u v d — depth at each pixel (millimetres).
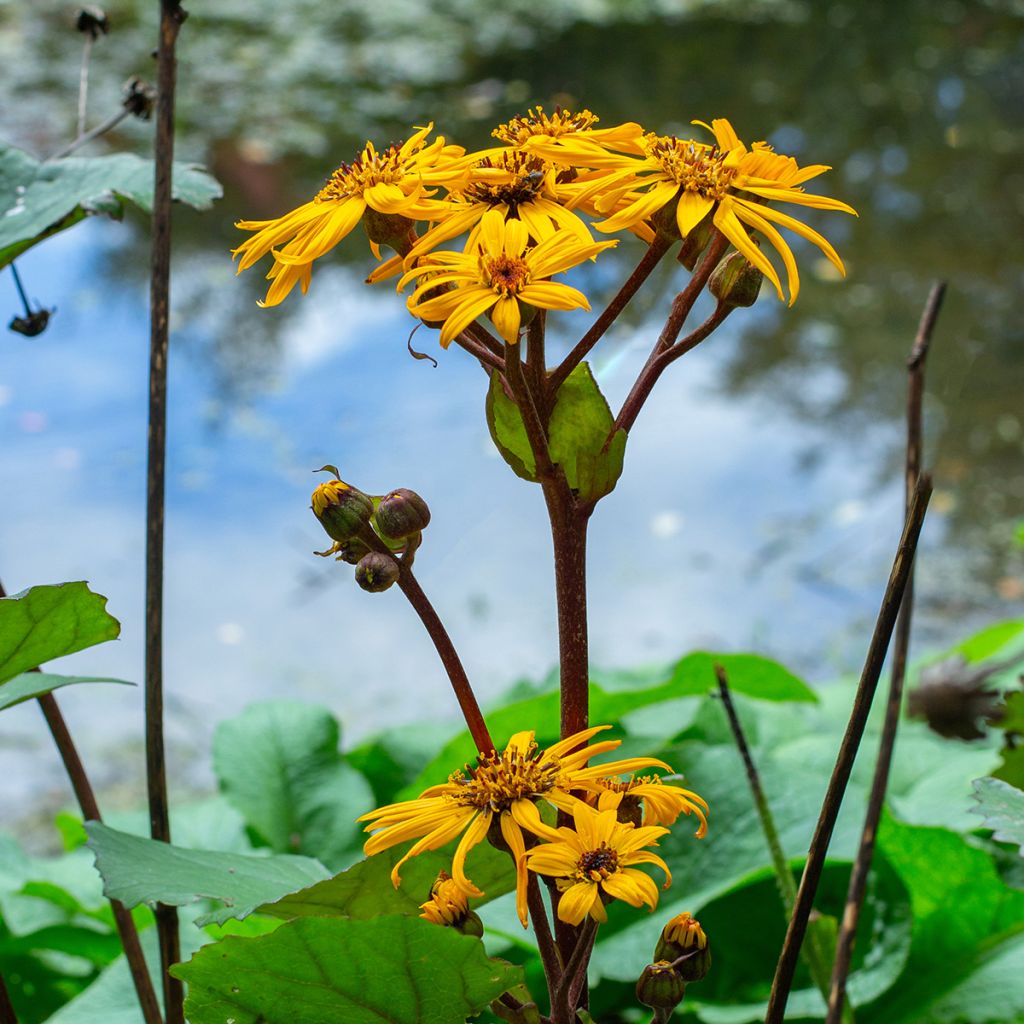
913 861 1179
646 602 3645
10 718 3121
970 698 1066
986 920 1174
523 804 598
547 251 605
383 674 3303
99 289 5480
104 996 1150
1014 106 7168
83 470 4227
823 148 6781
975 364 4730
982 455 4238
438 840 595
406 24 7270
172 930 847
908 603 885
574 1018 660
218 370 4910
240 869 761
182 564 3754
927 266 5566
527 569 3756
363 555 644
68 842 1601
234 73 6652
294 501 4102
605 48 7414
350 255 5598
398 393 4707
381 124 6527
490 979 634
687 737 1570
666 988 619
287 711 1515
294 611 3574
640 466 4414
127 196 1008
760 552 3871
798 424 4617
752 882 1180
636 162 641
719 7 7660
